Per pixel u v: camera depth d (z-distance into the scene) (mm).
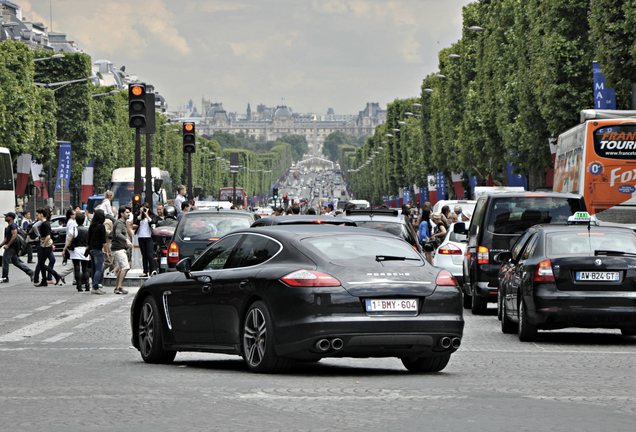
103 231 47750
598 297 26719
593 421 14344
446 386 18328
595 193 46906
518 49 81750
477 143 106125
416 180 174625
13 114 112062
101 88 162625
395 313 18984
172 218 57125
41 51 143750
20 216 113688
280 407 15500
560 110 70125
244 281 19844
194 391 17250
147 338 22625
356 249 19703
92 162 149625
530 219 36375
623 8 54656
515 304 29281
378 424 13992
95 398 16438
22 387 17875
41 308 39906
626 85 56844
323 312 18578
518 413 15047
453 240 44656
